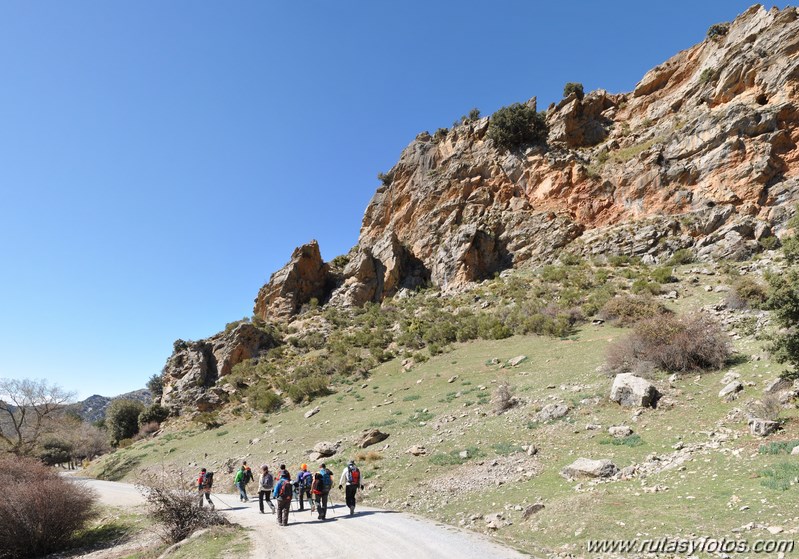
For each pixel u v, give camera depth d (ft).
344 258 241.96
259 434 102.47
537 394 72.18
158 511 48.42
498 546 32.68
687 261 130.41
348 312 182.80
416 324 144.66
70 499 61.21
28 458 80.53
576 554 28.89
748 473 34.83
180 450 113.70
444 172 221.87
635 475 40.91
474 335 126.52
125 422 175.22
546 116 215.72
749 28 162.40
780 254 109.29
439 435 67.82
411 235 218.18
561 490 41.93
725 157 143.64
